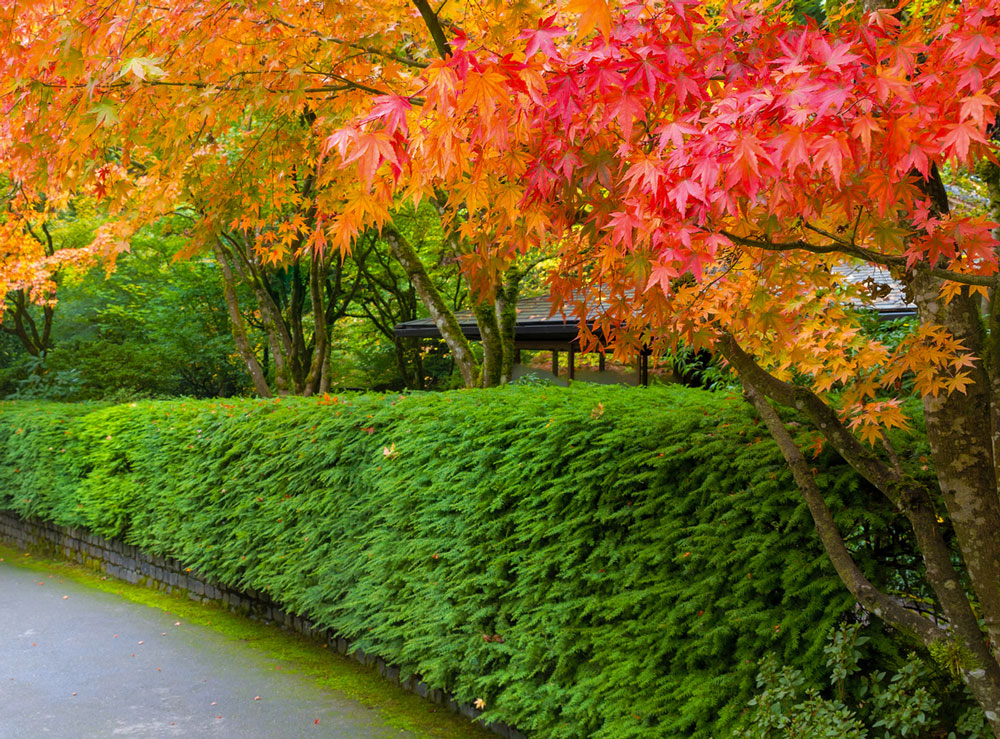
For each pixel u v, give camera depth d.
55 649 6.06
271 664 5.75
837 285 3.07
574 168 2.26
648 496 3.74
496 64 1.96
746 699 3.16
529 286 14.56
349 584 5.73
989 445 2.47
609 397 4.53
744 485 3.38
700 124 2.13
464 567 4.68
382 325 17.39
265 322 11.74
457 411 4.97
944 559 2.56
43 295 11.52
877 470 2.71
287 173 4.62
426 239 14.20
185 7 3.69
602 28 1.86
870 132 1.80
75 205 12.15
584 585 4.01
